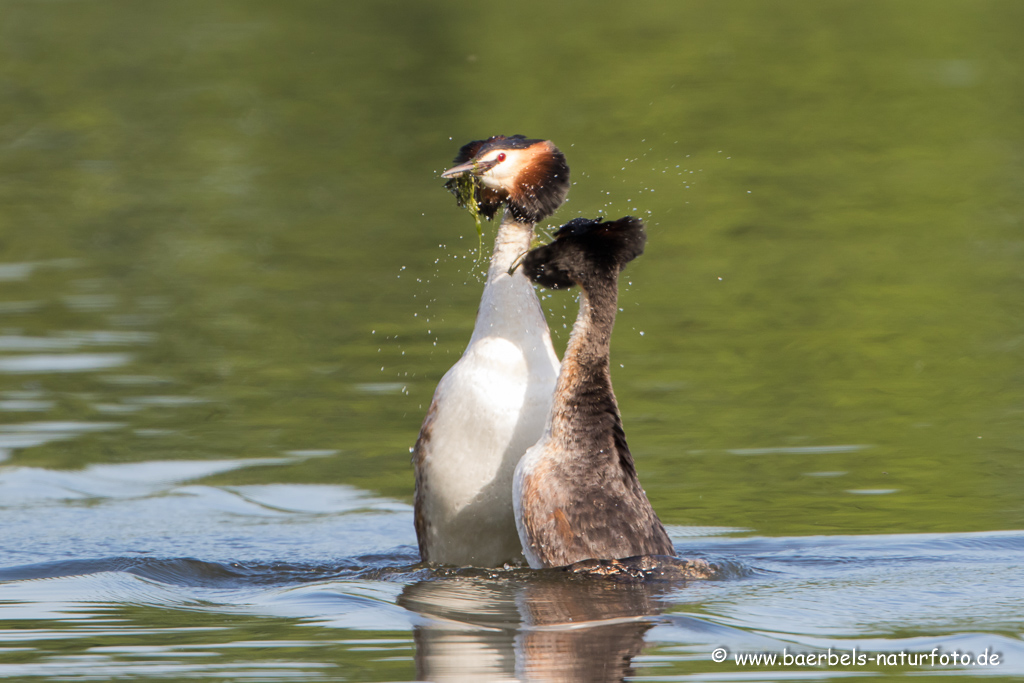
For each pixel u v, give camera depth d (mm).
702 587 8312
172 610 8242
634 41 38531
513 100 31734
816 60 36000
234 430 13008
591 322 8805
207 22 42500
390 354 15547
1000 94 31984
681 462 11781
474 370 9445
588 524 8688
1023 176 25109
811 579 8516
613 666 6945
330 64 36281
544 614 7820
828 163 26328
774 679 6730
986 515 10055
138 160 27719
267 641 7539
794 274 19250
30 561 9508
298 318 17156
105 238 21766
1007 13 41688
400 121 30297
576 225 8859
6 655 7359
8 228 22344
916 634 7375
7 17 42875
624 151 26750
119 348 15914
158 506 11008
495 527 9422
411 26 41406
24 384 14469
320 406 13766
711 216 22656
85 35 40188
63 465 12062
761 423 12992
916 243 20875
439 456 9445
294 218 23062
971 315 17062
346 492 11391
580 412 8836
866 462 11641
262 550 9891
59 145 28875
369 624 7816
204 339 16281
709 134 28422
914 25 40188
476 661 7090
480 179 9734
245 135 29672
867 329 16562
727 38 38812
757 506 10484
